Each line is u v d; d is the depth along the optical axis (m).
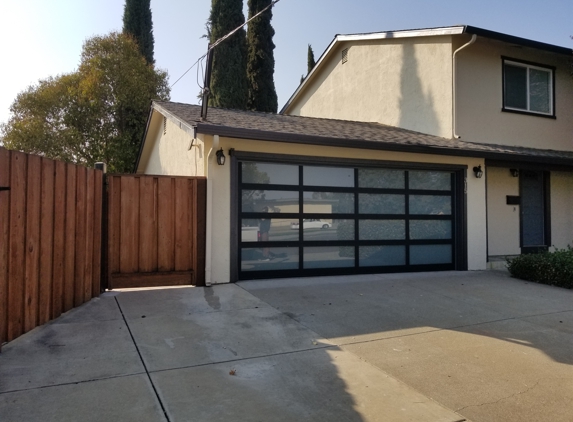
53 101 18.77
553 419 3.03
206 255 7.21
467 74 10.31
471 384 3.59
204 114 7.71
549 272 7.96
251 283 7.50
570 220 11.70
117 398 3.15
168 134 11.27
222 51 19.91
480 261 9.78
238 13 20.30
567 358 4.24
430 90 10.67
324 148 8.24
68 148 19.05
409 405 3.19
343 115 14.18
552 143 11.52
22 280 4.41
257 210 7.89
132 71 19.69
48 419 2.83
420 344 4.57
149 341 4.42
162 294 6.54
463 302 6.50
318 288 7.20
